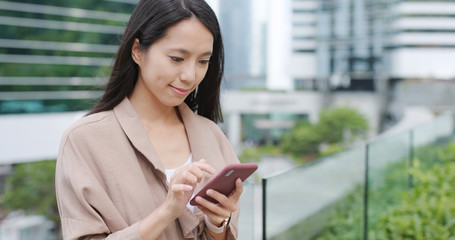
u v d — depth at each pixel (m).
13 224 14.79
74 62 15.57
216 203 0.84
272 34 36.25
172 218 0.74
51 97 15.13
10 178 15.79
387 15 32.16
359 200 2.48
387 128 33.84
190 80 0.80
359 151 2.47
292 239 1.77
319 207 2.06
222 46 0.98
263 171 29.06
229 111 34.56
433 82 31.05
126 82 0.87
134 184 0.80
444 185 2.90
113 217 0.77
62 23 15.30
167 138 0.92
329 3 33.94
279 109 35.06
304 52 34.91
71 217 0.76
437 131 4.66
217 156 0.96
